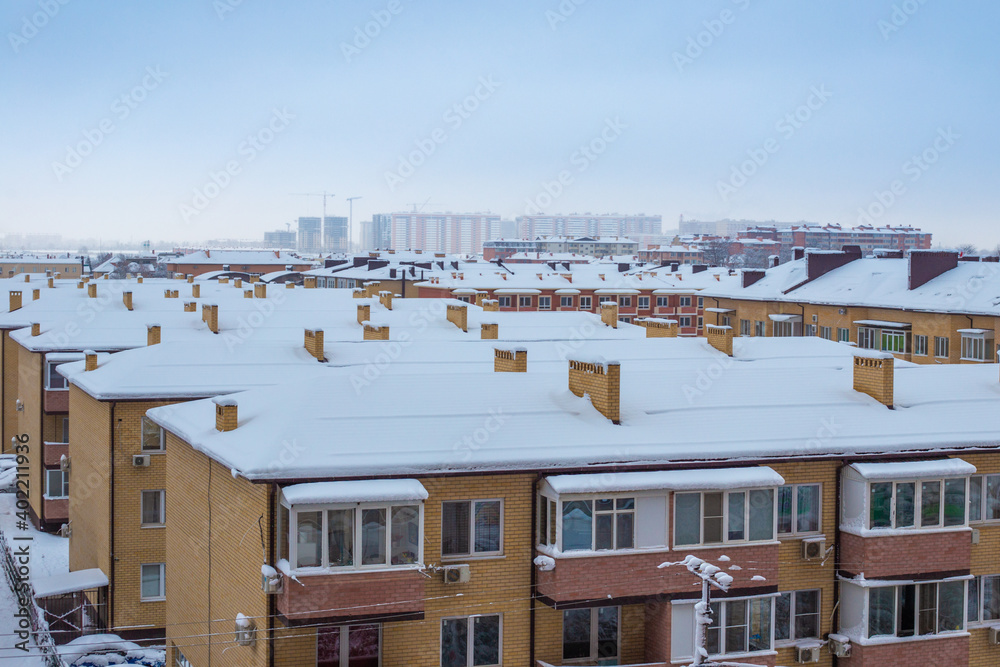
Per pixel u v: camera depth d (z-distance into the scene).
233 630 21.61
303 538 19.25
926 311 60.91
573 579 20.75
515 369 28.77
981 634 24.02
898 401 25.62
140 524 32.44
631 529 21.27
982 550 24.06
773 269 83.62
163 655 31.48
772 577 21.92
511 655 21.23
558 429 22.23
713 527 21.72
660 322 45.28
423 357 36.19
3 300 68.38
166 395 31.91
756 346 37.94
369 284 111.00
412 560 19.89
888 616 22.89
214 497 23.05
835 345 38.38
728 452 22.03
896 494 22.94
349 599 19.36
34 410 45.09
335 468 19.64
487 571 21.03
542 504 21.33
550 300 111.56
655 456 21.56
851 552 22.98
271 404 22.95
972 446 23.62
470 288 107.62
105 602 32.69
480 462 20.53
